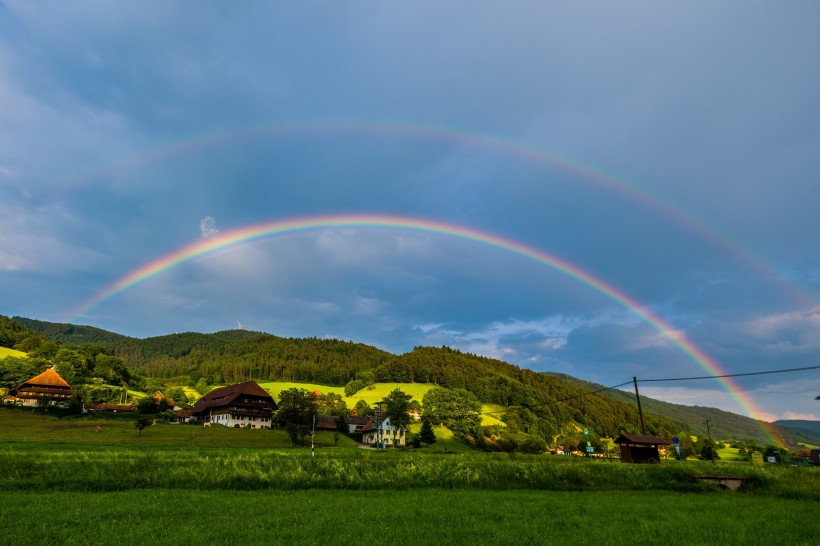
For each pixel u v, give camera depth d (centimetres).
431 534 1953
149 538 1792
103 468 3641
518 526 2172
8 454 3931
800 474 4597
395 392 15125
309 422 10650
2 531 1850
